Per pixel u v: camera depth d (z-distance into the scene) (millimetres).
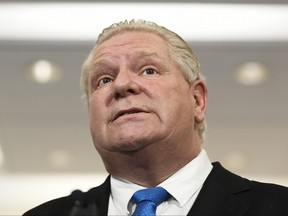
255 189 1934
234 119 4812
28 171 5320
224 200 1873
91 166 5277
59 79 4293
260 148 5102
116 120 2025
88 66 2299
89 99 2240
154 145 2029
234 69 4219
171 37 2250
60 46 3939
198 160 2123
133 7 3500
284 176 5352
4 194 5395
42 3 3516
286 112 4688
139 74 2135
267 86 4402
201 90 2299
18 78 4293
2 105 4605
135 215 1896
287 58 4078
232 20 3650
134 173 2090
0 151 5160
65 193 5414
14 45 3932
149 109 2033
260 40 3879
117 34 2260
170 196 1979
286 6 3520
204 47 3949
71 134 4945
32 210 2113
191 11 3545
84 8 3527
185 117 2117
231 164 5332
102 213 1975
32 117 4750
